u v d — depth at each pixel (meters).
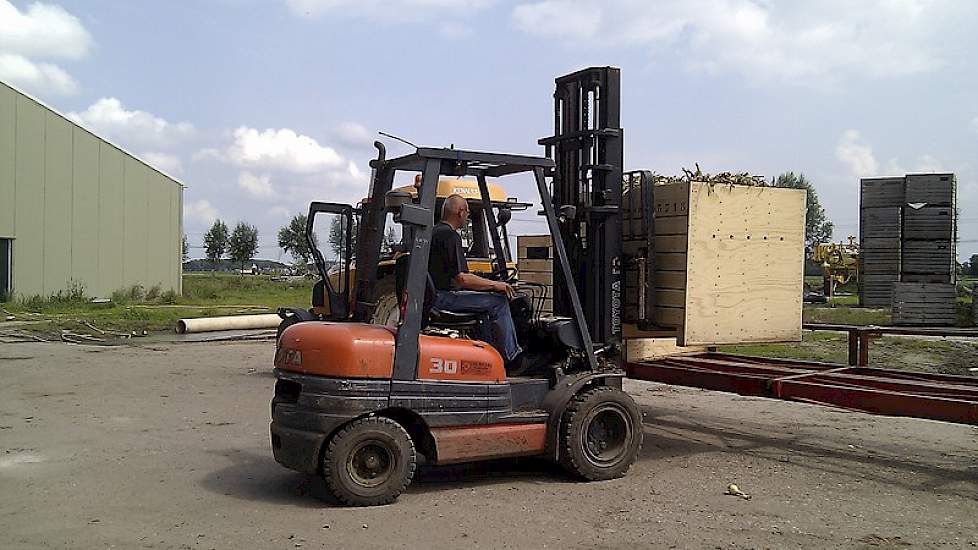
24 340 18.77
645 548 5.13
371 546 5.12
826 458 7.74
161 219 36.84
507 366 6.93
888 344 17.67
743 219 7.72
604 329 7.52
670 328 7.61
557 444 6.65
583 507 6.00
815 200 60.62
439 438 6.21
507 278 8.29
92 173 33.00
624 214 8.20
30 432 8.56
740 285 7.73
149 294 35.16
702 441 8.46
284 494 6.30
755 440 8.54
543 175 6.93
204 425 9.04
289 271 75.25
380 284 10.78
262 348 17.80
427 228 6.27
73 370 13.68
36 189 30.72
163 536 5.29
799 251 8.05
